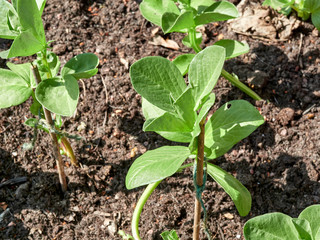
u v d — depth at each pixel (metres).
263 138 1.07
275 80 1.12
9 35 0.87
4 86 0.92
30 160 1.06
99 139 1.08
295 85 1.11
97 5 1.22
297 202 1.01
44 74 0.93
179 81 0.82
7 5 0.88
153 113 0.91
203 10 1.04
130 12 1.20
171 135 0.88
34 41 0.85
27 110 1.10
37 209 1.01
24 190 1.02
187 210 1.01
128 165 1.05
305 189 1.02
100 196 1.03
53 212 1.01
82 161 1.05
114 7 1.21
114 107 1.10
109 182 1.04
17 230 1.00
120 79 1.12
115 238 0.99
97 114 1.10
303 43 1.15
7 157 1.06
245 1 1.20
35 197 1.02
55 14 1.20
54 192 1.03
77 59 0.90
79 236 0.99
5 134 1.08
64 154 1.04
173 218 1.00
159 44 1.17
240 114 0.88
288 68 1.13
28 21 0.85
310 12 1.15
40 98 0.87
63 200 1.02
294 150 1.06
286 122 1.08
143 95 0.81
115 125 1.09
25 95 0.92
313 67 1.13
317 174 1.03
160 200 1.02
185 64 1.04
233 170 1.04
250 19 1.17
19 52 0.85
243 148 1.06
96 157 1.06
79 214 1.01
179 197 1.02
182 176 1.04
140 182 0.84
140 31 1.18
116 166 1.05
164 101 0.81
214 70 0.80
